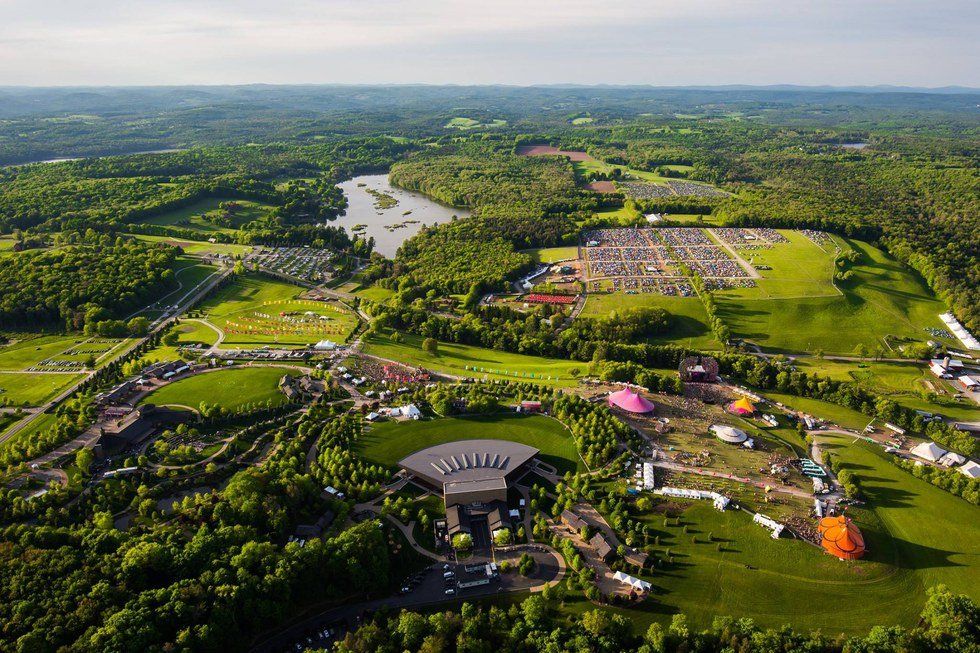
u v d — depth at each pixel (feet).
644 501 635.66
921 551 599.16
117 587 488.02
